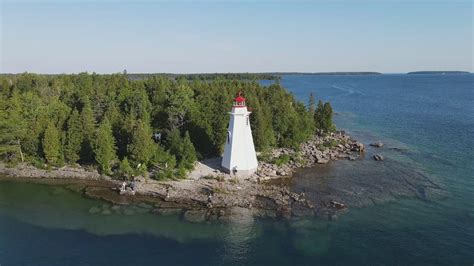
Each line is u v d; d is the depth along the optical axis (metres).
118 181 72.38
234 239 51.62
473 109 171.38
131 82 132.38
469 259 46.09
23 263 46.41
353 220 56.34
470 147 99.25
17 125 80.25
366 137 115.31
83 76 150.62
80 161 82.12
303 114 110.00
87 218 58.16
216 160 82.62
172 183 69.44
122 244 50.72
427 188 68.69
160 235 52.84
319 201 62.91
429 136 114.50
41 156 82.56
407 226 54.31
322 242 50.47
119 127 84.94
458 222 55.25
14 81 136.12
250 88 126.44
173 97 95.38
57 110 90.06
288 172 77.38
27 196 66.94
